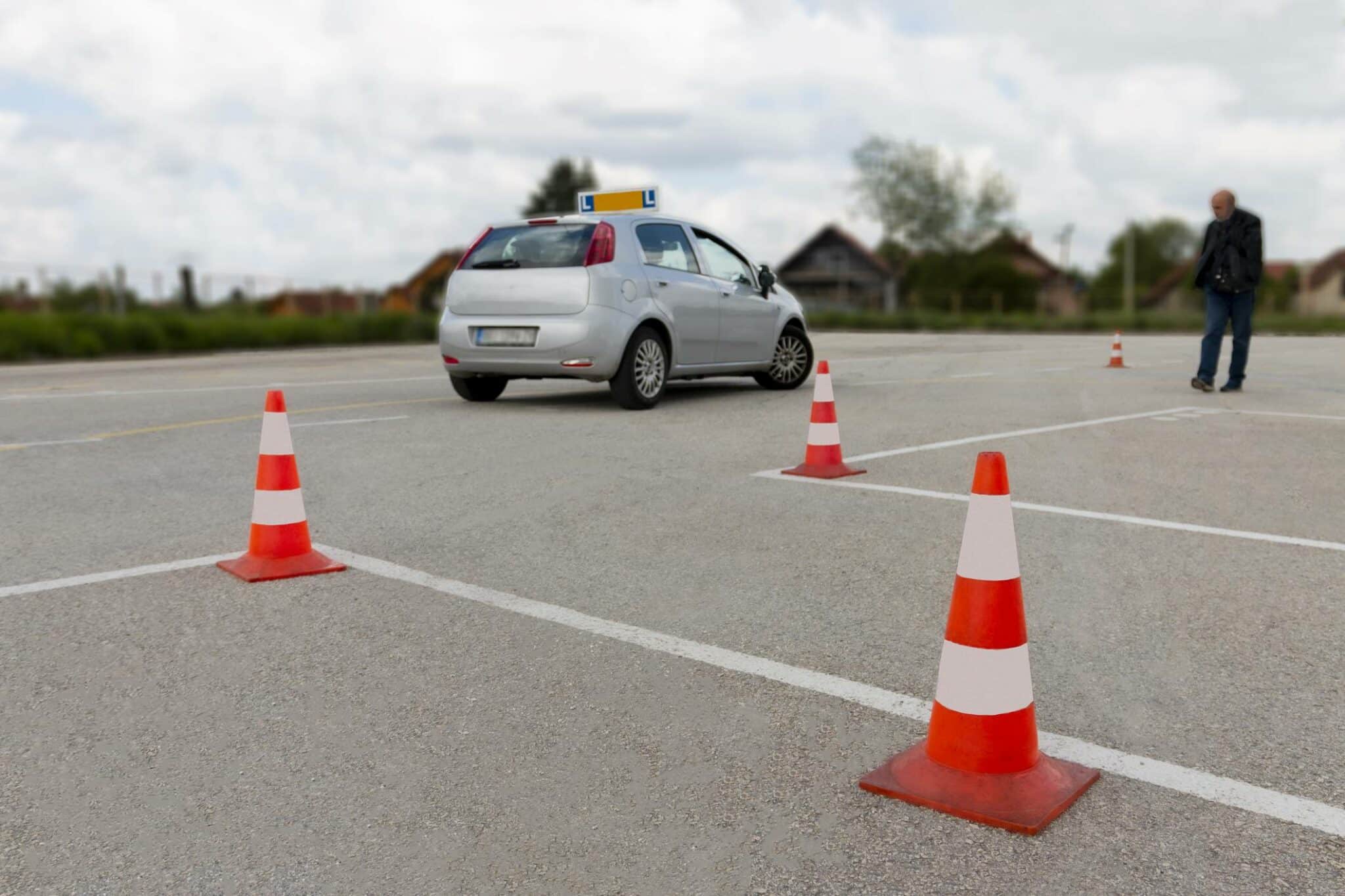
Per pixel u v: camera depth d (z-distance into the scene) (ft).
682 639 12.39
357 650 12.10
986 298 233.96
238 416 31.24
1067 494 20.04
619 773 9.21
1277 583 14.42
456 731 10.03
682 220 34.94
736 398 35.60
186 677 11.35
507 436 26.84
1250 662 11.62
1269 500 19.56
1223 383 41.88
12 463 23.47
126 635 12.58
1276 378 44.21
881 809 8.57
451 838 8.20
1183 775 9.07
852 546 16.37
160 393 38.78
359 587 14.39
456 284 32.58
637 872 7.73
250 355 75.36
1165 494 20.10
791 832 8.23
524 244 32.04
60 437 27.14
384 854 8.00
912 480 21.30
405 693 10.91
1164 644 12.18
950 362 55.01
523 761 9.43
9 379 47.78
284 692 10.95
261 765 9.41
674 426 28.58
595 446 25.25
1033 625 12.85
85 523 17.99
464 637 12.49
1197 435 27.09
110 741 9.87
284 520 15.19
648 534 17.08
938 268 241.35
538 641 12.35
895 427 28.68
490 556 15.88
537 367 31.35
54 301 91.04
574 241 31.40
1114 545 16.42
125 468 22.88
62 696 10.85
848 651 11.98
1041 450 24.88
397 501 19.47
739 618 13.10
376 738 9.90
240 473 22.33
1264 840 8.05
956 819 8.40
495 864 7.86
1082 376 45.09
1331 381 42.47
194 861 7.93
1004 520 8.74
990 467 8.78
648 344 31.96
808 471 21.77
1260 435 27.09
